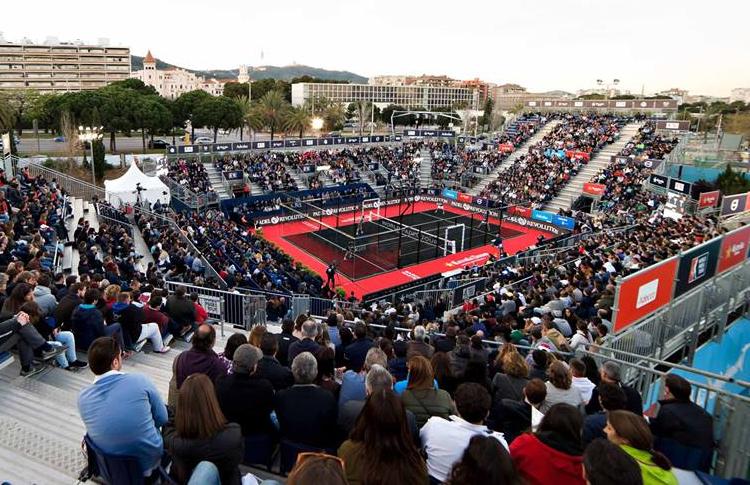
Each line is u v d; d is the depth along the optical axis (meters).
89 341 8.50
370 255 35.47
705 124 81.50
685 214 31.25
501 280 22.47
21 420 6.40
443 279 26.44
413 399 5.12
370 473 3.36
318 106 96.62
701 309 11.70
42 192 24.34
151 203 34.81
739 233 12.59
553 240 32.50
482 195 48.72
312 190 46.59
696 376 11.01
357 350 7.89
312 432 4.96
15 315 7.85
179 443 3.90
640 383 8.67
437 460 4.27
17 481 5.06
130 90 72.00
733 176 35.94
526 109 72.88
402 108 153.12
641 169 44.00
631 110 64.88
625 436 3.92
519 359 6.81
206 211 37.78
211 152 46.59
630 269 16.67
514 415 5.52
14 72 150.12
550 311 13.01
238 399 5.04
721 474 6.12
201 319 12.09
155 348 10.02
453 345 9.43
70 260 18.78
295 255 34.66
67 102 60.72
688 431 5.16
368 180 52.75
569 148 53.09
